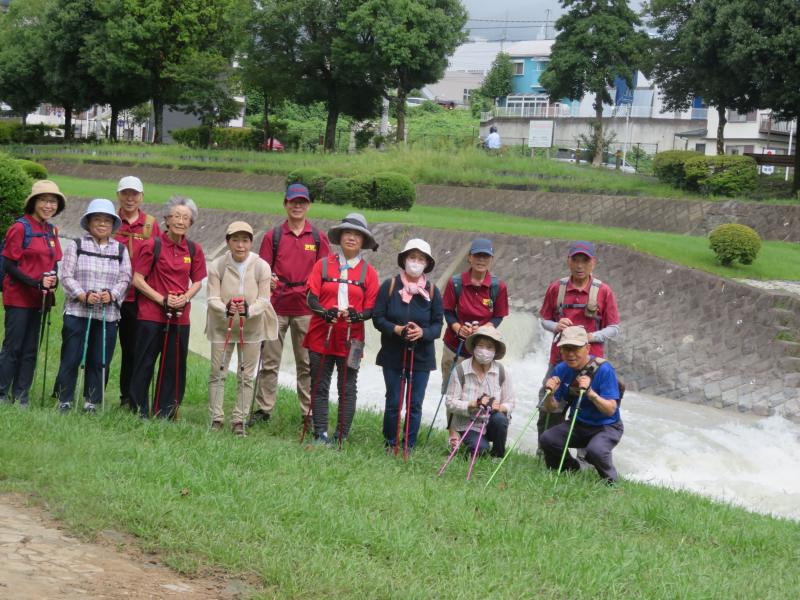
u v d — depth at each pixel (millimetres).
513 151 38281
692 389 14875
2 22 59344
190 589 4906
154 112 52625
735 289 16562
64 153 47750
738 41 29062
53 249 9102
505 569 5668
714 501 8555
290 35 45250
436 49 44031
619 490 8148
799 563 6840
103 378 8945
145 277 8898
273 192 37000
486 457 8836
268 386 9625
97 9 51250
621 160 41156
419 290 8750
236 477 6684
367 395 13617
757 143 48438
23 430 7383
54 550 5141
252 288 8867
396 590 5105
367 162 35594
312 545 5652
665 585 5719
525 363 16781
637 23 40000
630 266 18547
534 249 20125
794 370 14641
